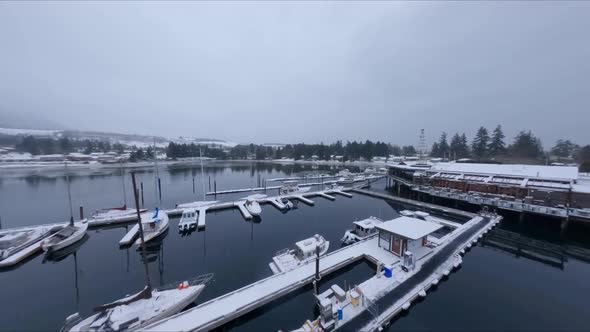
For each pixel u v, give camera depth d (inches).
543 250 993.5
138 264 909.2
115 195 2076.8
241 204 1705.2
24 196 2018.9
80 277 821.9
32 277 822.5
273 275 744.3
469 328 553.9
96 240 1132.5
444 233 1163.3
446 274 743.1
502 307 628.7
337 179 3016.7
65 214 1519.4
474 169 1707.7
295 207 1733.5
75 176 3110.2
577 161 3063.5
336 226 1332.4
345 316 552.1
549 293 692.1
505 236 1135.0
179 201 1884.8
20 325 602.9
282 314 633.6
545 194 1284.4
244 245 1077.1
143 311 553.6
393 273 732.7
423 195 1860.2
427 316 590.6
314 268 780.0
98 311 544.7
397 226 896.9
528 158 3373.5
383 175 3152.1
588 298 669.9
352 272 816.9
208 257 960.9
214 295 701.9
